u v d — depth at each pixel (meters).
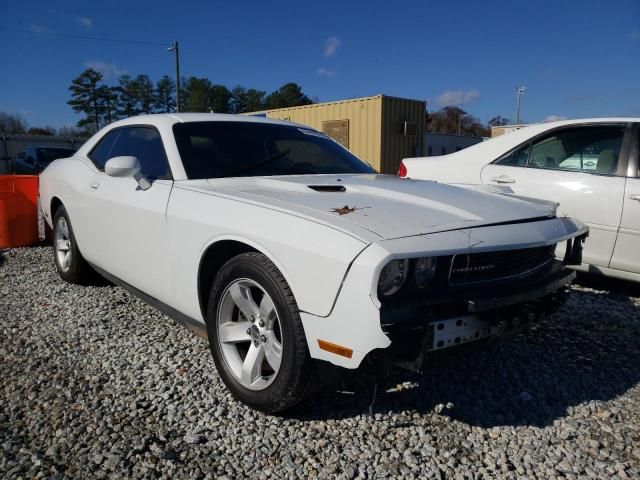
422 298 2.10
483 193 3.08
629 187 4.34
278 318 2.32
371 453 2.26
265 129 3.69
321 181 3.07
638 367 3.20
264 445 2.31
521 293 2.34
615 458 2.26
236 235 2.49
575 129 4.82
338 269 2.05
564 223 2.84
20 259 5.90
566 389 2.89
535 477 2.14
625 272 4.39
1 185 6.58
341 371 2.15
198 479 2.09
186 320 3.04
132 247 3.34
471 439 2.39
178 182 3.04
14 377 2.92
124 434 2.37
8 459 2.18
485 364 3.19
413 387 2.85
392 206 2.52
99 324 3.73
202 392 2.75
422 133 14.33
